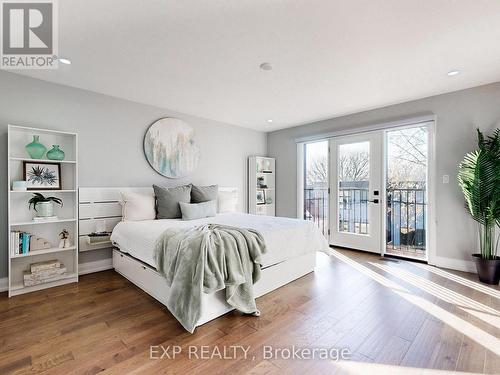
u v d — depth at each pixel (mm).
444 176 3141
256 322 1901
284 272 2629
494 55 2227
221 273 1872
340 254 3812
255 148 5117
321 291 2465
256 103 3531
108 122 3211
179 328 1819
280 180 5129
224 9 1648
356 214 4059
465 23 1784
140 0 1568
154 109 3650
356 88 2990
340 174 4246
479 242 2924
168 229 2299
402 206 3918
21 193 2602
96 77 2689
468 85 2898
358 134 3977
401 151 3879
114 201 3229
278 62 2359
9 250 2363
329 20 1753
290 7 1626
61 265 2717
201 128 4230
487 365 1429
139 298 2324
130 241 2635
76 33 1910
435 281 2695
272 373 1381
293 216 4910
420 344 1623
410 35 1930
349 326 1837
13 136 2562
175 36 1947
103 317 1976
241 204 4855
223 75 2637
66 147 2881
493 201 2584
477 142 2916
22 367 1418
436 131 3193
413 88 2986
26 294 2418
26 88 2648
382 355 1521
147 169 3588
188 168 4027
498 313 2012
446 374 1364
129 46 2086
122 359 1487
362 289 2504
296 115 4117
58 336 1720
